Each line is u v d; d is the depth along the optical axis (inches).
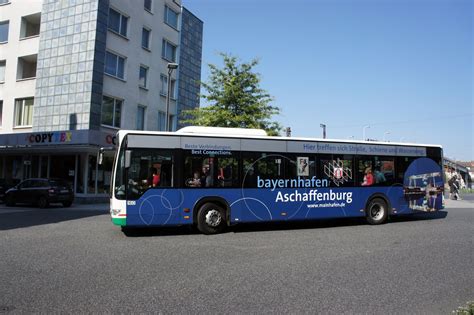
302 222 572.4
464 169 2721.5
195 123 880.9
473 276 263.0
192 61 2415.1
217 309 195.0
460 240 406.0
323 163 512.1
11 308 193.9
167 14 1272.1
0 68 1114.1
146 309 194.1
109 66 1031.6
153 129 1189.7
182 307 197.5
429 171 579.8
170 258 314.8
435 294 222.8
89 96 957.8
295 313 190.4
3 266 282.7
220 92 881.5
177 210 440.8
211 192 455.2
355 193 526.3
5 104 1090.1
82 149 908.6
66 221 551.5
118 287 231.9
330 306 201.2
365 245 376.5
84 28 984.3
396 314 190.7
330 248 360.8
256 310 194.1
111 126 1027.9
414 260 310.3
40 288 228.7
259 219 471.8
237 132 486.0
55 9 1028.5
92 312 189.0
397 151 560.4
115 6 1041.5
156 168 440.1
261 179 477.1
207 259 311.9
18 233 437.4
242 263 297.7
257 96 890.1
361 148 537.3
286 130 1029.8
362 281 248.7
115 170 432.8
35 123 1024.9
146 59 1164.5
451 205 904.9
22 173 1037.8
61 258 311.0
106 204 912.3
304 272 270.8
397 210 550.0
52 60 1017.5
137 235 439.5
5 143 994.7
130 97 1093.1
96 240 400.2
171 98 1282.0
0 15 1121.4
